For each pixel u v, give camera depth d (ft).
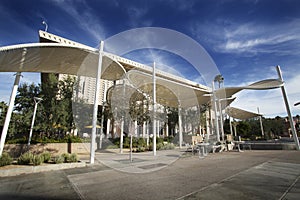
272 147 44.62
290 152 35.40
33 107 40.75
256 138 115.44
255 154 32.17
